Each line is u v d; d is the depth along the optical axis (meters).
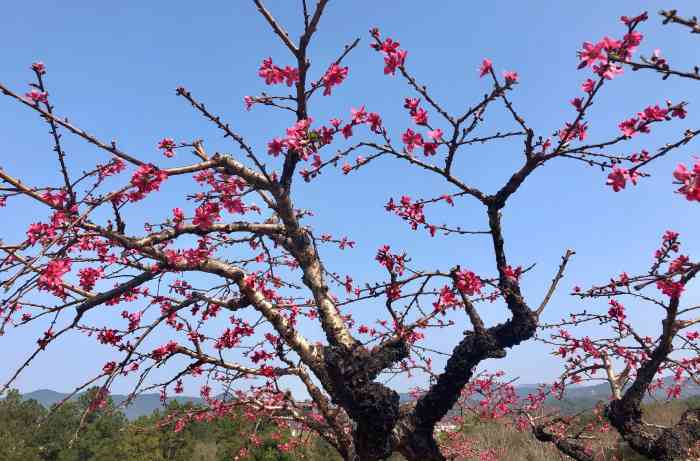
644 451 4.30
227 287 4.54
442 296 4.10
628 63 2.38
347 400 3.93
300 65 3.72
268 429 10.44
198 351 4.53
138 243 3.70
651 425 4.39
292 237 4.55
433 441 4.32
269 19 3.56
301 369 4.95
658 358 4.32
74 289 3.90
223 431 13.77
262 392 5.16
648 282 3.12
